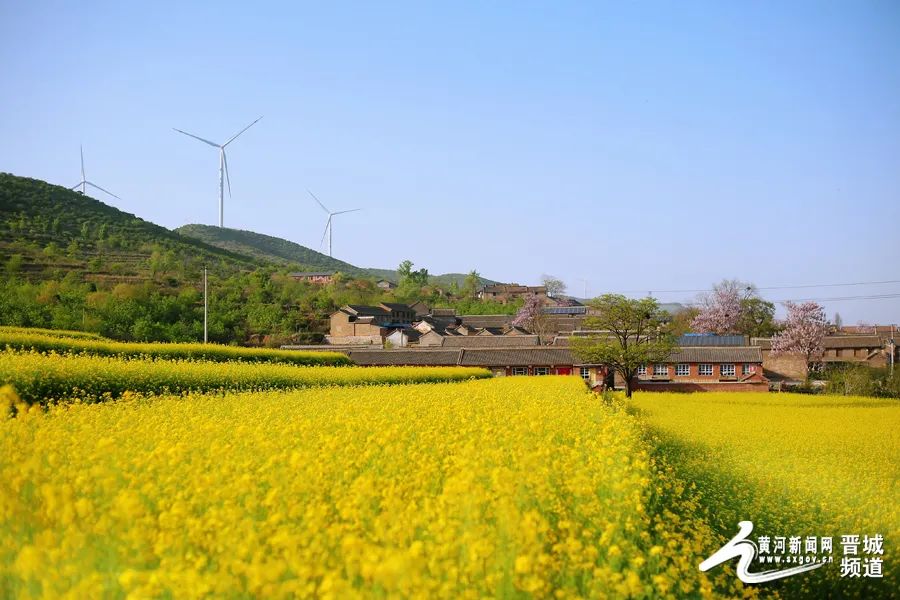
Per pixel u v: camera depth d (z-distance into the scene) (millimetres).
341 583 5754
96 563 6648
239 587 6020
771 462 20875
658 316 59312
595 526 8930
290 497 8227
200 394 26250
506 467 10164
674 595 8695
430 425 15562
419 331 108875
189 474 9102
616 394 56406
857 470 20562
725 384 70688
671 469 16703
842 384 63812
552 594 7078
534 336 85812
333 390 29484
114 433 12844
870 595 12516
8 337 34656
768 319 108750
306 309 114375
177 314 80250
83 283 91812
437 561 6746
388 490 8648
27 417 13203
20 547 6855
